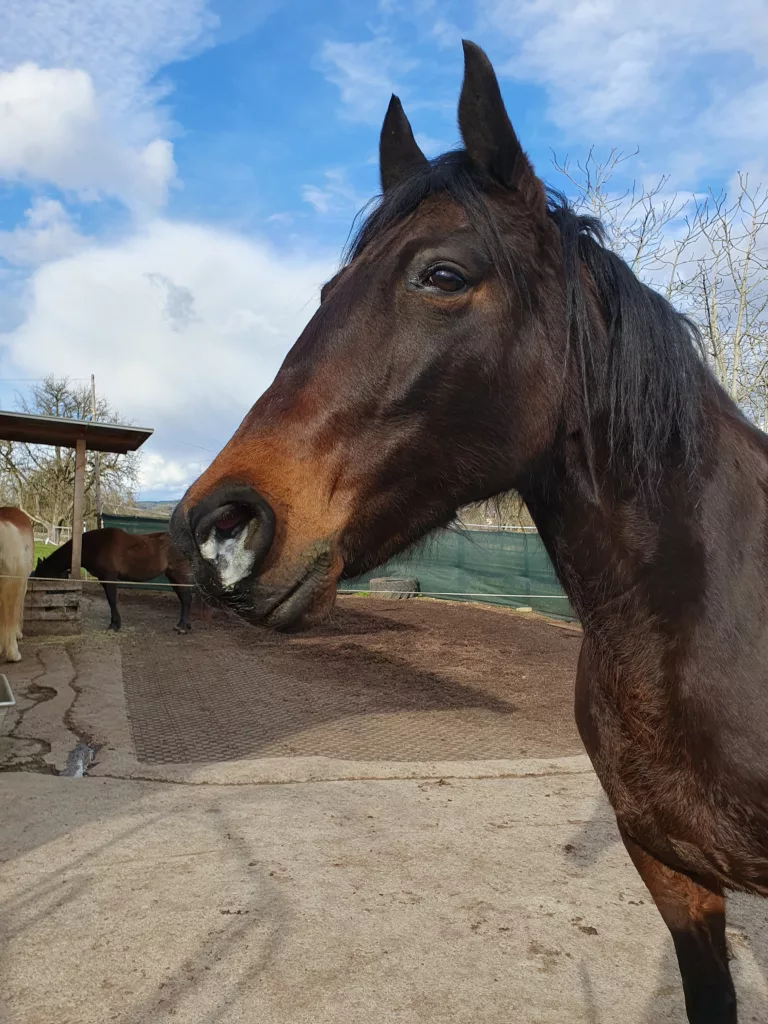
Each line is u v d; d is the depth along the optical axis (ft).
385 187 5.26
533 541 38.11
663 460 4.22
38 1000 6.71
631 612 4.30
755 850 4.01
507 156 4.11
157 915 8.18
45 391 94.17
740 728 3.91
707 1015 4.83
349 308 4.02
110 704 17.75
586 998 6.95
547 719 18.35
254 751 14.70
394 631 32.27
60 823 10.56
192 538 3.75
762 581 4.11
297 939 7.77
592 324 4.21
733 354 26.48
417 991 6.97
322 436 3.92
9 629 22.22
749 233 25.52
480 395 3.98
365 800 11.97
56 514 81.82
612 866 9.73
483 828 10.93
